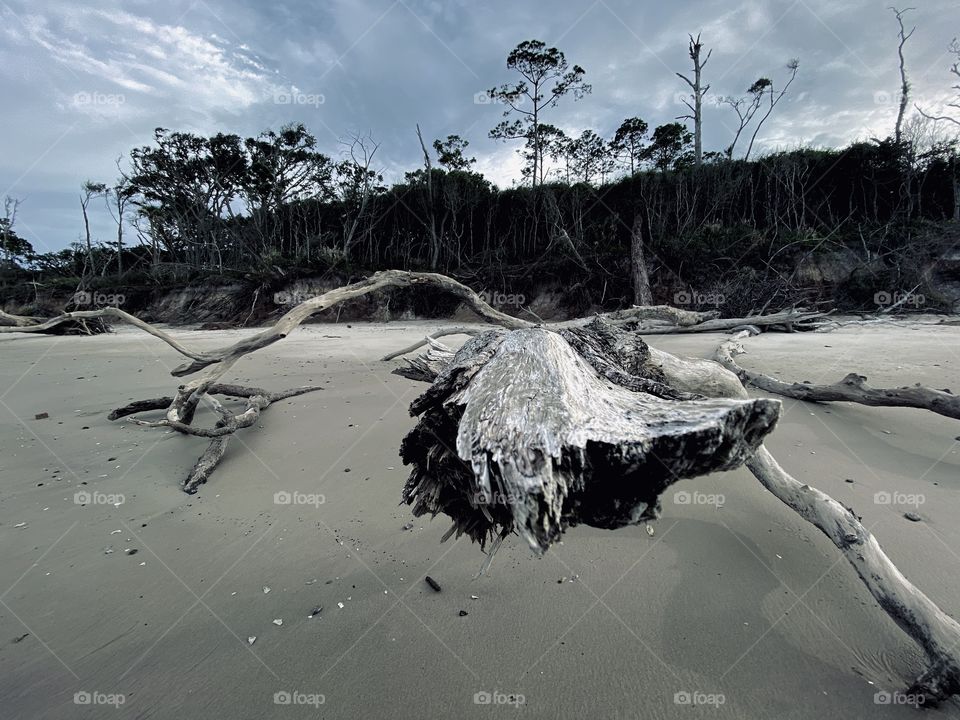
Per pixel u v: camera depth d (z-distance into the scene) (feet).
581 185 80.89
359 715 5.45
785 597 7.13
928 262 53.31
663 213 74.49
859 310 49.96
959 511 9.49
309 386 22.21
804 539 8.51
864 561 6.62
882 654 6.08
